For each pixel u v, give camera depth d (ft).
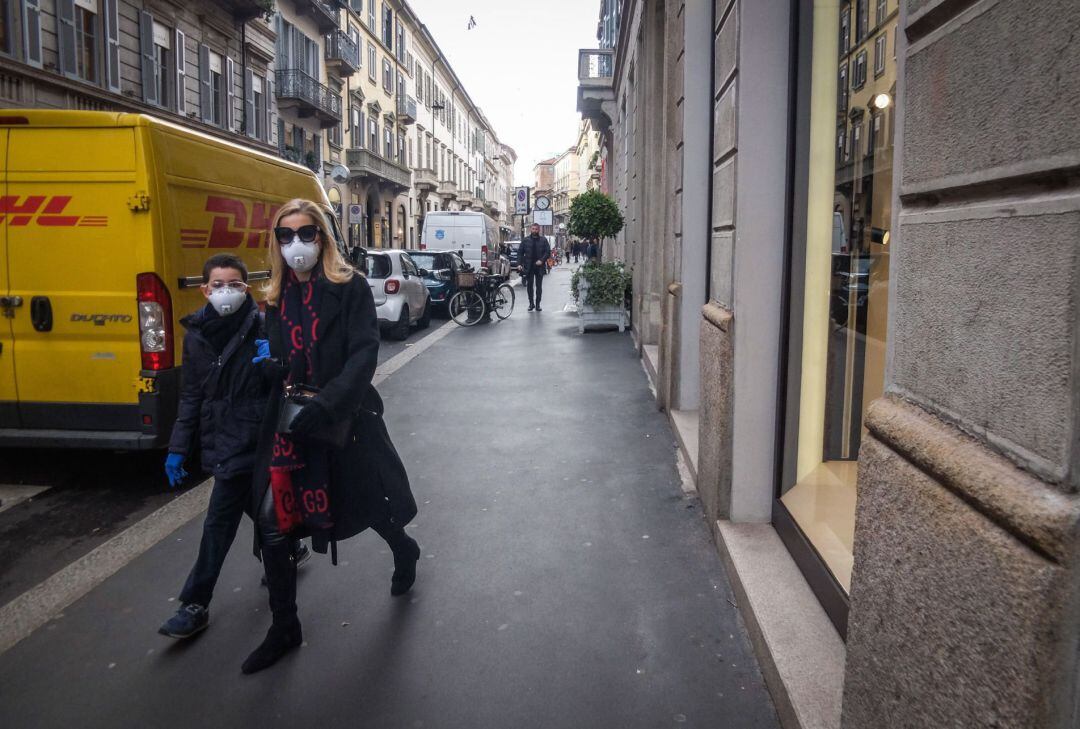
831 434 11.78
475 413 25.12
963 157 4.92
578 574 13.03
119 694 9.93
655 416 24.17
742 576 11.38
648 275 34.40
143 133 17.72
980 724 4.54
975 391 4.83
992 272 4.62
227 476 11.18
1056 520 3.97
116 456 21.40
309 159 110.63
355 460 10.81
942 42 5.18
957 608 4.80
